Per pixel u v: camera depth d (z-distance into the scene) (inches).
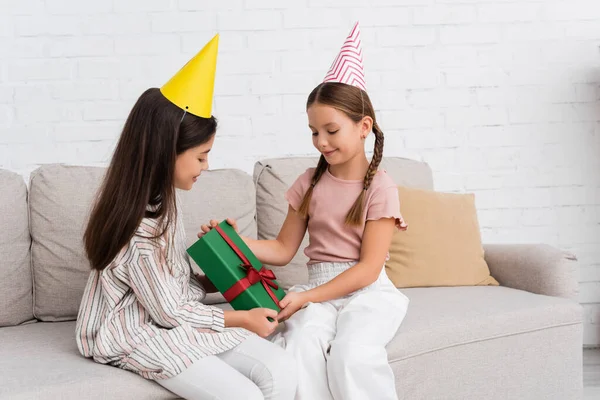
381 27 103.6
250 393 50.2
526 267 80.0
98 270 55.9
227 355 55.7
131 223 54.4
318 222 68.0
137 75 99.4
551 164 107.0
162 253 55.9
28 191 73.8
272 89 102.1
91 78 98.7
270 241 70.3
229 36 101.1
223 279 59.5
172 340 53.5
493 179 106.3
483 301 72.8
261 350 55.0
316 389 56.6
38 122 98.1
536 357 70.8
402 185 89.2
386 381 56.4
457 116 105.3
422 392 63.0
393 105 104.3
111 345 54.1
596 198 107.5
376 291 64.4
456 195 88.8
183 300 56.5
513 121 106.2
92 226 55.9
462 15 104.9
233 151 101.7
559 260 76.9
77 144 98.6
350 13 103.0
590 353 105.6
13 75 97.4
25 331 66.4
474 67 105.3
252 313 57.5
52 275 70.9
